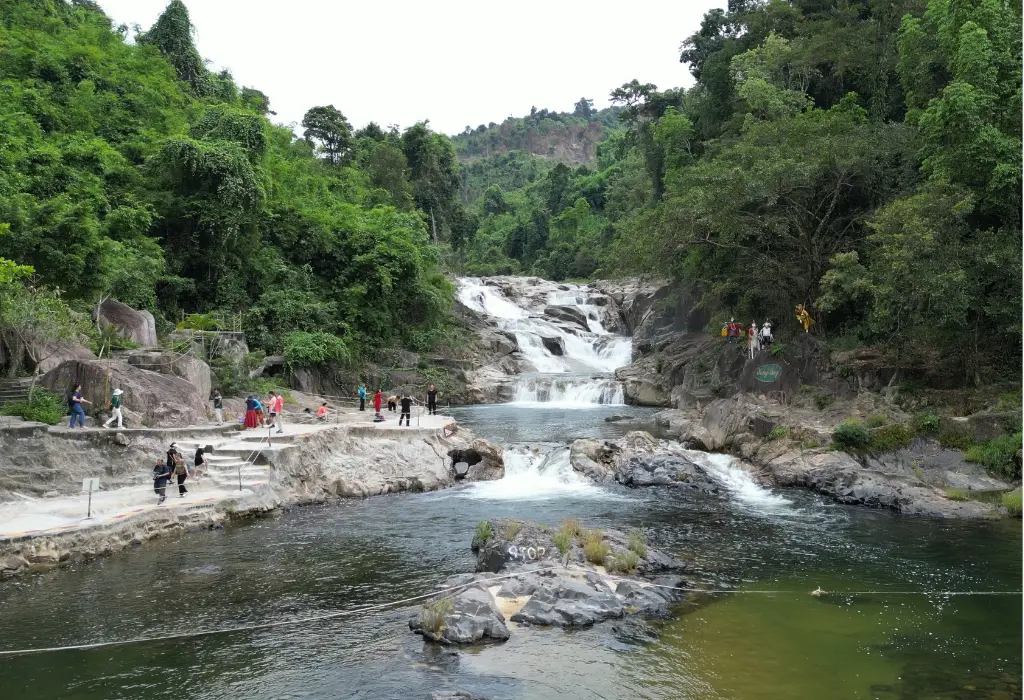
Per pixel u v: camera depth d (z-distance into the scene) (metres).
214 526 18.83
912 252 24.39
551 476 25.19
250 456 21.75
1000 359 26.16
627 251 42.25
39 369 24.73
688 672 10.76
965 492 21.33
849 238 33.41
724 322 40.84
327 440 23.86
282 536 18.11
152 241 36.06
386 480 23.41
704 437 28.67
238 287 40.56
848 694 10.12
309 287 43.41
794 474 23.62
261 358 34.28
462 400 44.59
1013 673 10.80
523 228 110.25
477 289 65.56
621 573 14.98
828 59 44.75
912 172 32.03
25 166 32.47
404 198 73.56
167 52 63.34
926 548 17.17
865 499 21.41
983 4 27.19
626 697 9.98
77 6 65.25
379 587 14.49
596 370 52.72
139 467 21.03
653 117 69.25
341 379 40.53
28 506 17.91
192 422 24.88
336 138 75.62
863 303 31.70
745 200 33.03
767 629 12.41
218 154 39.41
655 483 23.91
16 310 23.00
